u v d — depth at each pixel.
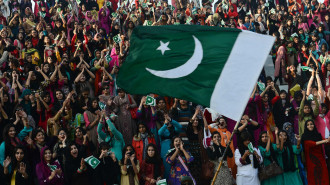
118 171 8.87
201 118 9.94
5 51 12.97
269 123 10.65
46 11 17.39
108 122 9.30
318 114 10.50
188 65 6.33
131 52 6.50
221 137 9.48
